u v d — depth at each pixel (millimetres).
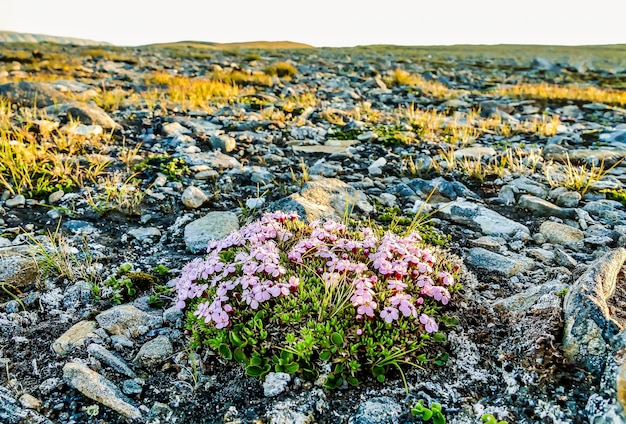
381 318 308
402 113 1063
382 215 507
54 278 388
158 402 285
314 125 897
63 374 295
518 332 314
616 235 473
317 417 273
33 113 784
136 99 1052
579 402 264
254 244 344
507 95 1388
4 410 269
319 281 327
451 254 425
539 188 578
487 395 283
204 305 302
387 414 271
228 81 1424
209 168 625
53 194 525
